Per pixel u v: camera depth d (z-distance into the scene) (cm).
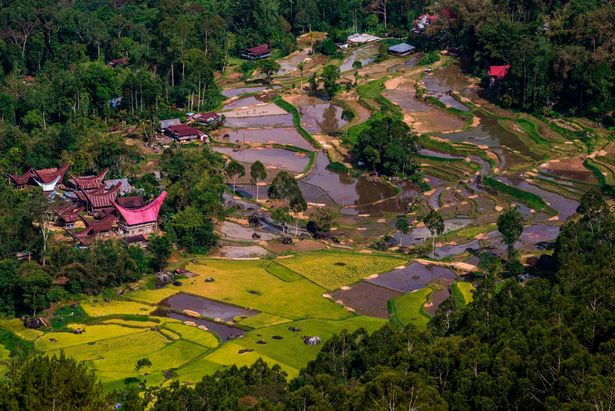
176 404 17762
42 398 15900
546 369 18000
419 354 18850
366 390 17462
